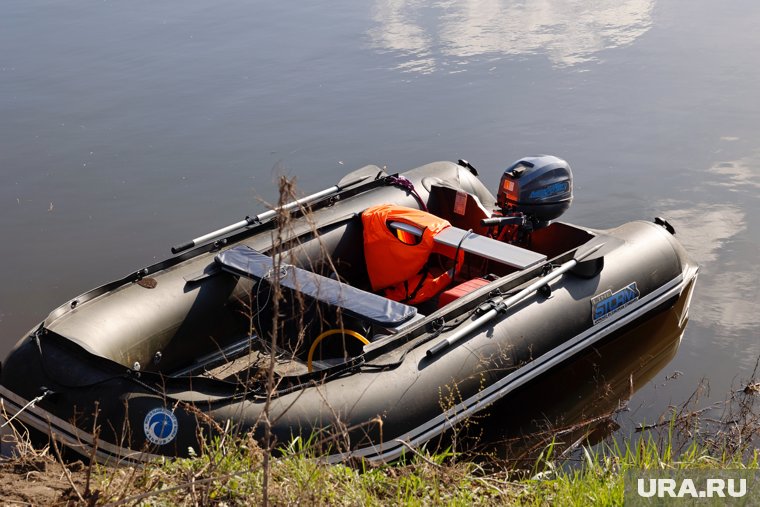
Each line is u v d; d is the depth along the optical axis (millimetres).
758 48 10812
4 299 6535
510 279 5156
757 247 6852
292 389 4172
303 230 5734
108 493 2783
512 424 4941
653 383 5438
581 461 4480
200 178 8188
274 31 12062
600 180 7945
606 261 5684
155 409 4109
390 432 4301
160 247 7184
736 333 5934
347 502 2939
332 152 8578
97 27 12469
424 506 3045
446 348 4695
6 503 2729
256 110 9547
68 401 4262
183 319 5133
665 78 10023
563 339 5227
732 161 8164
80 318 4805
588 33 11555
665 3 12742
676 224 7215
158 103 9797
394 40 11484
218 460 3010
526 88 9852
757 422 4570
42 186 8094
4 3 13820
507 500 3201
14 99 9969
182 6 13391
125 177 8234
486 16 12352
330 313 4812
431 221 5594
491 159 8367
